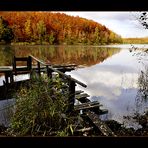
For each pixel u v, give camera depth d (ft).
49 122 14.35
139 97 27.86
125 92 31.17
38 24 202.18
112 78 44.65
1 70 32.19
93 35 246.88
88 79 43.45
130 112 21.40
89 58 95.61
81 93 25.07
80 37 234.17
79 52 135.03
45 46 192.34
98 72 54.24
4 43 187.83
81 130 14.33
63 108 16.28
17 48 147.95
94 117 16.94
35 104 14.57
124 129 16.79
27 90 17.67
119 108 22.95
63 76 19.72
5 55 87.40
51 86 16.74
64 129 13.42
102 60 89.51
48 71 24.17
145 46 28.22
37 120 14.12
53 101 15.83
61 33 219.00
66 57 94.07
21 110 14.75
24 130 13.55
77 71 54.95
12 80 32.35
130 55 130.31
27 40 196.95
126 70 57.77
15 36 190.49
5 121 16.51
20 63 64.90
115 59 98.27
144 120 18.84
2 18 182.19
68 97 16.71
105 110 20.75
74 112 17.38
